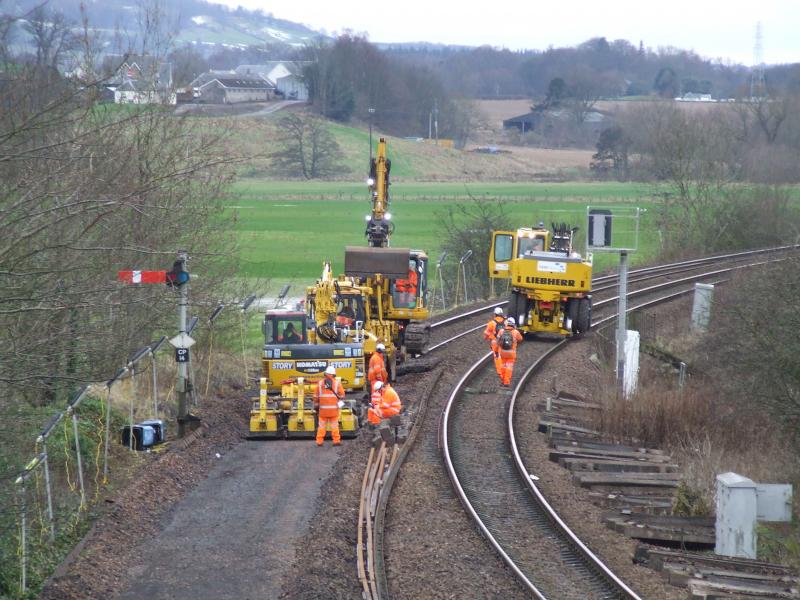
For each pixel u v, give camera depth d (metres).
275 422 55.31
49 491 38.09
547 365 77.75
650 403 61.44
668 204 155.62
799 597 36.34
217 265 70.31
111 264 49.28
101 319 51.78
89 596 33.53
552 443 55.59
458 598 34.44
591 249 66.50
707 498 48.44
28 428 41.66
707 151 153.12
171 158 55.75
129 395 57.25
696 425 59.97
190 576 35.69
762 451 57.78
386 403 57.12
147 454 49.69
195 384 63.22
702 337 82.88
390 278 72.62
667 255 149.25
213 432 54.91
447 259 123.62
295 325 63.12
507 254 101.25
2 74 37.53
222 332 71.38
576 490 48.78
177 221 57.91
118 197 39.91
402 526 41.28
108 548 37.56
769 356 59.16
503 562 37.94
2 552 34.56
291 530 40.41
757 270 71.44
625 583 36.97
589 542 41.34
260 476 47.91
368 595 33.84
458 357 80.44
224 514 42.34
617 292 113.88
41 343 37.78
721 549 42.47
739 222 149.50
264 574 35.88
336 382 53.94
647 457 54.22
